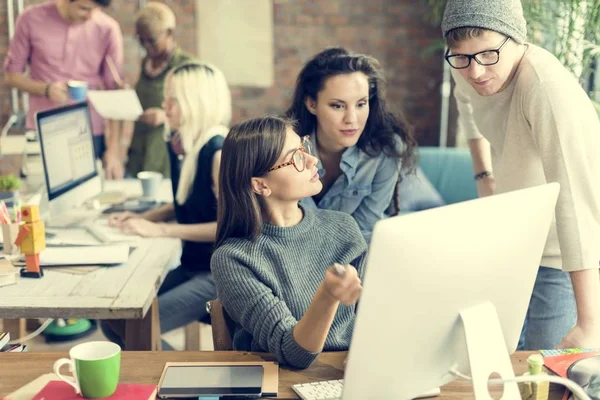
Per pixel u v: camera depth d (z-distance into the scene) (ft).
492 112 6.54
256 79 18.44
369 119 7.43
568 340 5.53
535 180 6.29
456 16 5.76
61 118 8.99
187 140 8.97
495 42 5.74
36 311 6.60
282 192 5.32
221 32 18.16
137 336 7.68
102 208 10.16
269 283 5.27
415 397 4.62
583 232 5.64
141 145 14.46
